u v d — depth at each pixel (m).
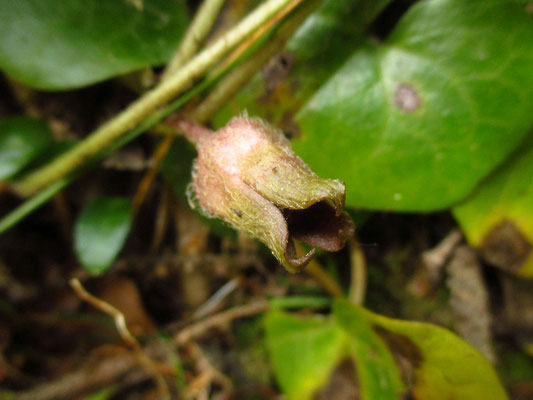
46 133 0.06
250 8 0.06
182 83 0.05
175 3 0.06
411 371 0.05
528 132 0.05
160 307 0.08
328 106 0.05
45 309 0.07
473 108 0.05
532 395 0.06
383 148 0.05
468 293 0.06
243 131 0.05
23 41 0.05
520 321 0.06
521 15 0.05
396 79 0.05
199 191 0.05
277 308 0.07
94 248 0.06
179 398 0.07
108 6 0.05
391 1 0.05
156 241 0.07
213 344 0.07
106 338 0.07
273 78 0.05
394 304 0.07
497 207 0.05
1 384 0.07
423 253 0.07
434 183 0.05
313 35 0.05
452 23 0.05
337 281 0.07
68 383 0.07
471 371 0.05
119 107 0.06
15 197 0.06
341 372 0.06
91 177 0.07
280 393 0.07
